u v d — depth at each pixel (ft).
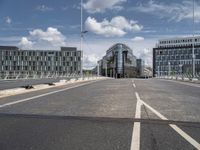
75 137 22.18
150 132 24.08
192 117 31.60
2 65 443.32
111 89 77.92
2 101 46.06
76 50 482.28
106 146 19.71
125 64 540.11
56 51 460.55
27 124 27.07
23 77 238.68
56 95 58.18
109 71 529.04
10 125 26.53
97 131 24.30
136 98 51.96
